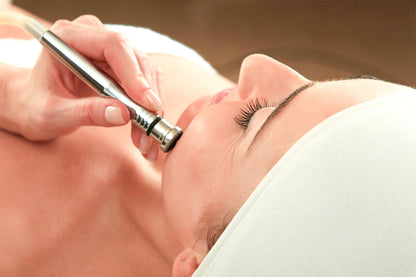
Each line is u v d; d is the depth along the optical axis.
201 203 0.69
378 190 0.55
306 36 1.99
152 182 0.89
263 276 0.57
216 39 1.93
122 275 0.88
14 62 1.04
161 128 0.72
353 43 2.00
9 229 0.81
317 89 0.67
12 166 0.85
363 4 2.13
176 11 1.97
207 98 0.84
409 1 2.14
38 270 0.82
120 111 0.71
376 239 0.53
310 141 0.59
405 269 0.53
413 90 0.68
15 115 0.84
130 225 0.90
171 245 0.83
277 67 0.73
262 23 2.00
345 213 0.55
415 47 2.02
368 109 0.60
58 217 0.85
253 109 0.71
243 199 0.66
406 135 0.58
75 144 0.90
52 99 0.79
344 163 0.57
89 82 0.75
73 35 0.79
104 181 0.90
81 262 0.85
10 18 0.77
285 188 0.57
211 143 0.69
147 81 0.79
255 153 0.65
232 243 0.59
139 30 1.33
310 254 0.55
